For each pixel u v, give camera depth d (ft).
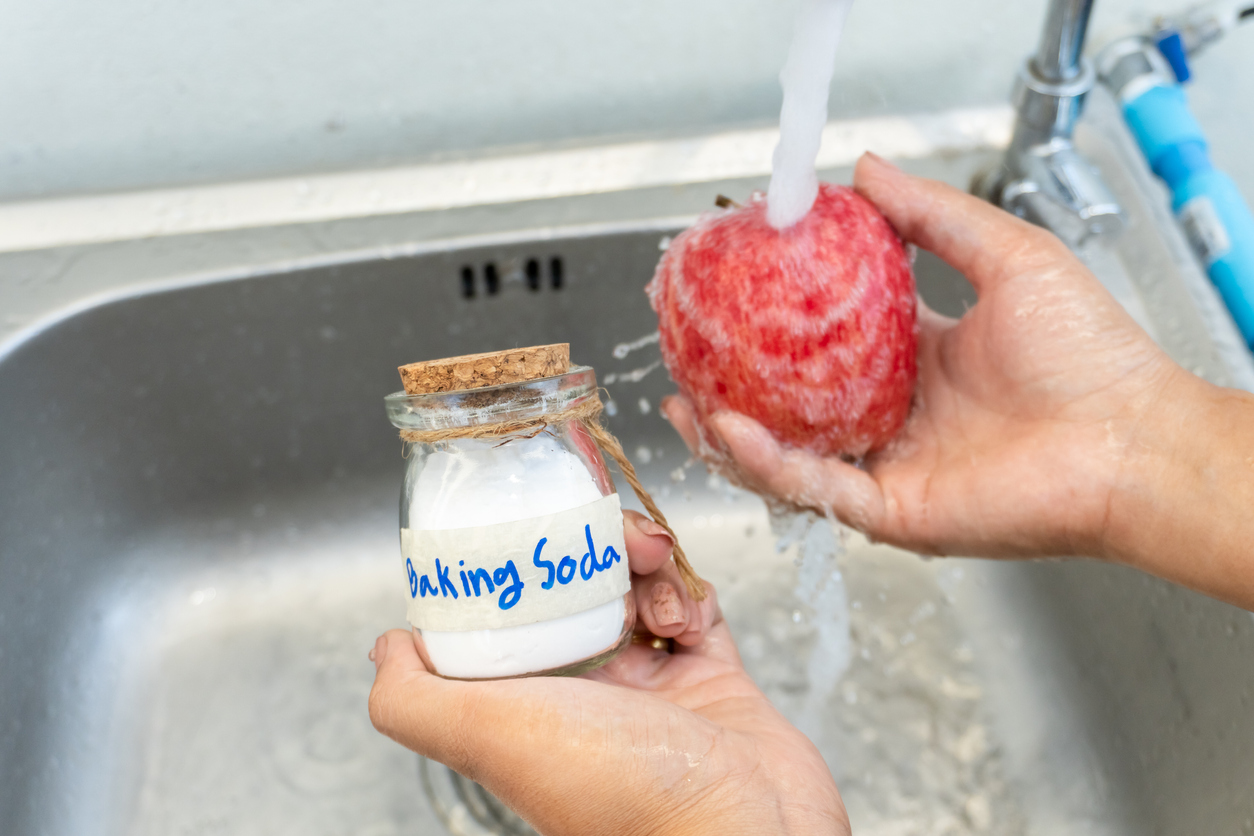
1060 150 2.27
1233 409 1.58
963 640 2.38
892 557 2.55
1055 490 1.67
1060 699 2.21
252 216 2.36
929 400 1.92
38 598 2.15
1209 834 1.80
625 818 1.20
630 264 2.37
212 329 2.29
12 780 1.95
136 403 2.32
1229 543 1.51
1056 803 2.07
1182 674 1.91
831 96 2.72
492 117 2.61
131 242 2.31
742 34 2.57
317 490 2.55
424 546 1.23
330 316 2.33
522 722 1.20
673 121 2.68
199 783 2.14
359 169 2.51
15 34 2.31
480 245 2.29
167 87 2.44
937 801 2.10
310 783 2.13
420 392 1.24
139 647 2.36
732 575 2.52
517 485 1.23
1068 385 1.69
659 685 1.60
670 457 2.64
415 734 1.29
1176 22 2.56
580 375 1.32
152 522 2.44
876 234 1.59
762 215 1.59
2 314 2.14
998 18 2.62
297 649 2.39
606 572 1.25
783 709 2.25
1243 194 2.78
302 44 2.45
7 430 2.09
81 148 2.47
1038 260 1.73
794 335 1.50
